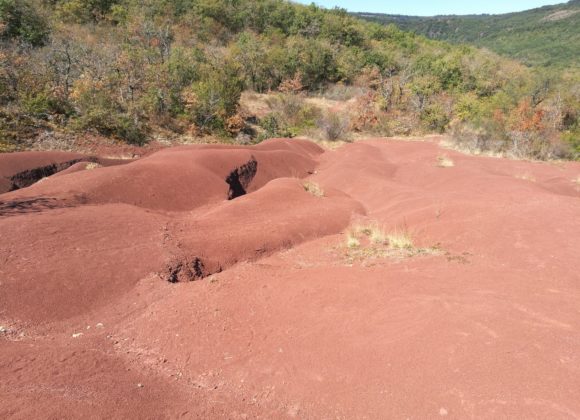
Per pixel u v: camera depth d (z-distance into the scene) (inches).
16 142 503.5
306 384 135.5
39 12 866.8
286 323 167.6
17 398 123.6
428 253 225.5
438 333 143.4
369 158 567.5
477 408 115.1
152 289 203.6
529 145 669.3
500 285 174.4
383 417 119.6
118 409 124.7
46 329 174.6
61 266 206.1
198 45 1032.2
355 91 1118.4
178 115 692.7
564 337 135.8
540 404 112.8
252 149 515.2
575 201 284.2
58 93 589.9
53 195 299.4
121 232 251.3
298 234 278.5
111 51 768.9
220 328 168.9
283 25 1401.3
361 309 168.2
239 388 138.9
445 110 905.5
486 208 275.7
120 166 363.9
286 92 996.6
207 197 366.0
